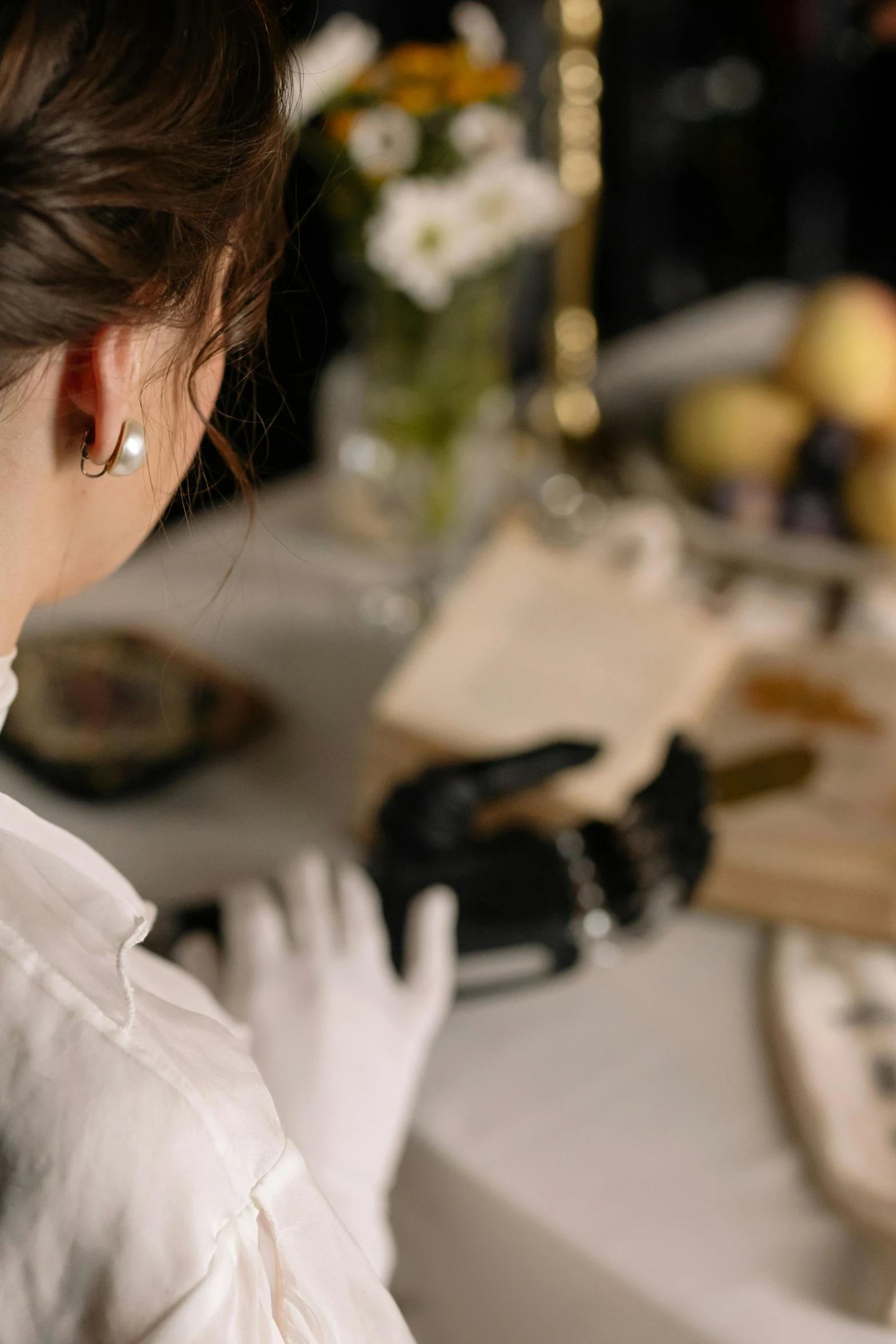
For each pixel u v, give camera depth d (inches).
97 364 29.5
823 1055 49.2
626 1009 50.9
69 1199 29.6
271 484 69.5
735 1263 46.3
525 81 113.5
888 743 54.7
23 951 31.0
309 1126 46.8
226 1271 30.3
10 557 32.3
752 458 64.9
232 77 29.8
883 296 66.3
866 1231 46.5
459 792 51.7
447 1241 48.4
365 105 60.5
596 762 53.4
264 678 59.9
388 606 63.0
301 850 54.4
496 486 66.3
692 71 149.4
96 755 55.9
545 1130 48.4
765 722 55.4
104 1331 29.8
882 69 148.7
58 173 25.8
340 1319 34.2
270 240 35.1
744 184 158.1
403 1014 49.3
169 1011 34.9
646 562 62.4
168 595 58.6
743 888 52.4
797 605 62.4
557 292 68.6
